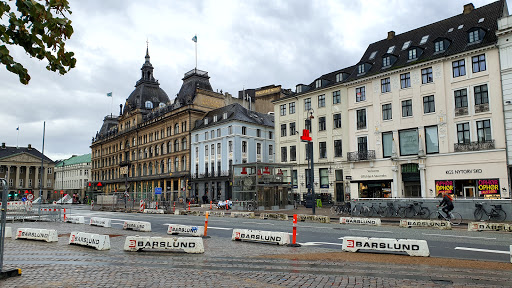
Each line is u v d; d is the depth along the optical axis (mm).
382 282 7676
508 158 29781
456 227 19953
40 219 27391
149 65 89062
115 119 106875
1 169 106688
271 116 66938
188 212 35219
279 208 37906
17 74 3973
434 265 9492
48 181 115875
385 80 38594
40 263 9719
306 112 47094
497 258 10680
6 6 3703
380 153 38250
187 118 66312
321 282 7695
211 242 14109
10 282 7395
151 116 79188
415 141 35719
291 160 48531
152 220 26484
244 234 14469
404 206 25562
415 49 36906
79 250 12234
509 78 30188
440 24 39094
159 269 8938
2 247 7883
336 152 43438
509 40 30328
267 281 7773
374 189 38562
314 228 19516
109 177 94688
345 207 30000
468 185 31906
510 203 21719
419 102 35562
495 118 30750
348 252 11641
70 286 7133
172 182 68812
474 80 32156
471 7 37531
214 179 58406
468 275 8336
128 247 12016
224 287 7184
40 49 4004
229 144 58062
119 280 7691
